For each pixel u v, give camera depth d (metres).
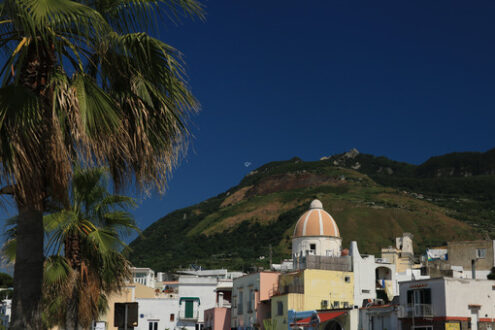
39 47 11.02
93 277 22.31
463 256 87.31
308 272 58.12
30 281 10.69
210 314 69.88
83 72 11.20
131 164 12.05
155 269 186.88
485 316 42.16
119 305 17.94
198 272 109.12
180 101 12.02
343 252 69.88
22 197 10.66
